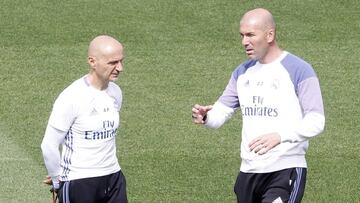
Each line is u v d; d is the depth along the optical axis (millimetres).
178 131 38594
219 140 37625
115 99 25984
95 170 25750
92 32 50312
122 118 39938
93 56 25219
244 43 25656
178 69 45750
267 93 25703
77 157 25656
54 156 25578
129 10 53094
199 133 38312
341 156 36250
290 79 25562
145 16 52281
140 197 32625
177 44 48812
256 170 25938
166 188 33344
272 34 25625
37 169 34844
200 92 43094
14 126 39094
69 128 25531
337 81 44438
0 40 49250
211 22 51500
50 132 25438
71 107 25297
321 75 45188
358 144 37406
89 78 25609
